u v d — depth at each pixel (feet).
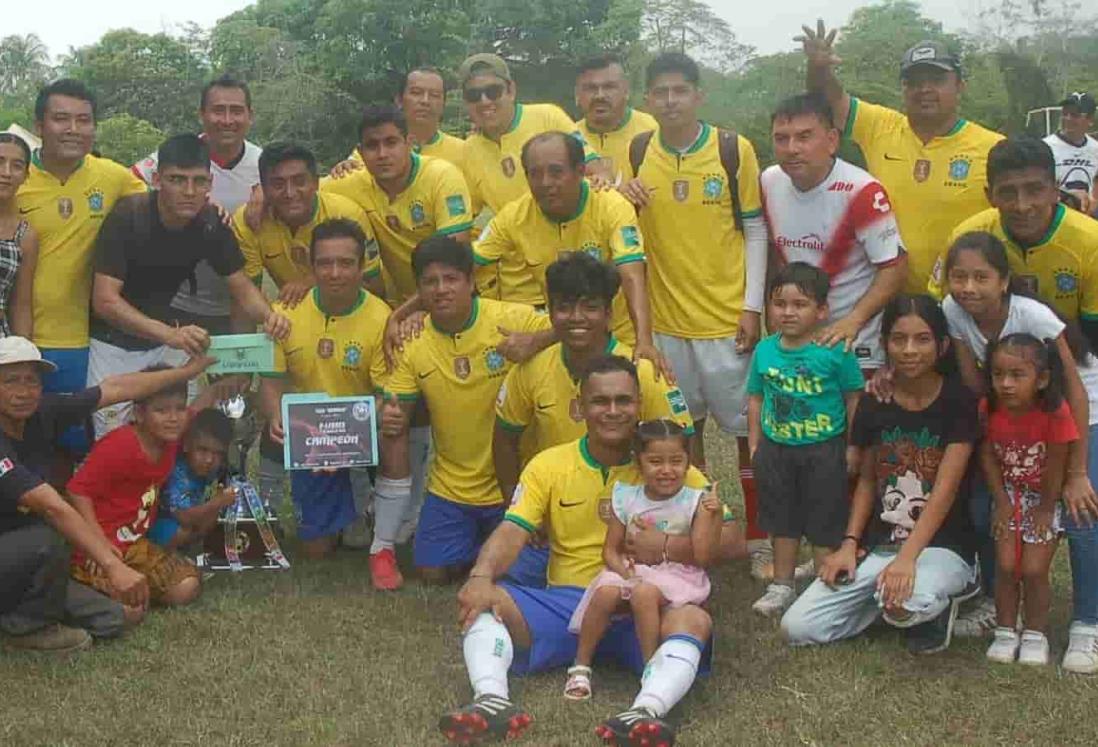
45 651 15.31
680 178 18.97
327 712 13.51
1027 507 14.82
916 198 18.21
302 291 19.53
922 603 14.67
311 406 18.43
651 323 18.51
